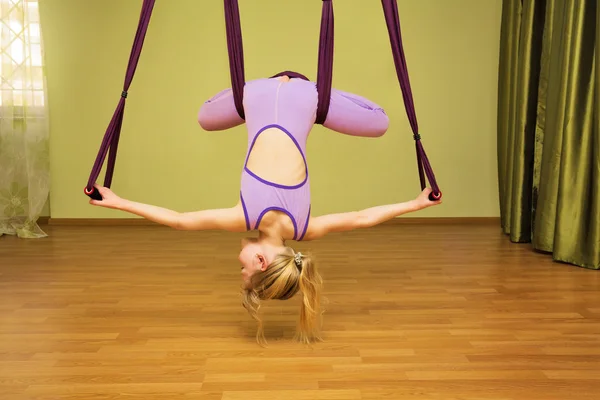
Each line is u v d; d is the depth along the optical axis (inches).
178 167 213.8
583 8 145.6
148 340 101.4
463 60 212.7
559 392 82.4
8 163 193.0
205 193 215.3
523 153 178.5
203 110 109.6
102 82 209.0
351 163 215.5
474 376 87.3
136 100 210.4
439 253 168.6
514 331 105.7
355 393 82.0
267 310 117.5
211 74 210.5
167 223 93.3
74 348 97.7
